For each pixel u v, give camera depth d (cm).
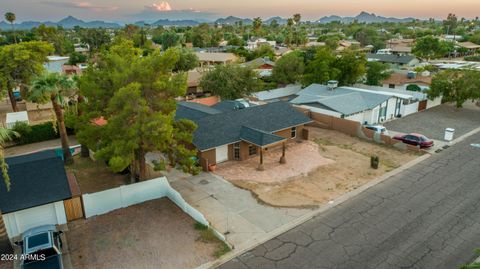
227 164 2838
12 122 3528
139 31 14562
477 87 4369
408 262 1598
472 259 1611
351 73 5525
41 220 1898
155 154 3031
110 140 2106
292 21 19488
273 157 2980
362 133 3494
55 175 2002
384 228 1878
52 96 2544
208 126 2920
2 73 3900
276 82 6131
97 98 2166
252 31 19738
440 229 1858
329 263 1600
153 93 2167
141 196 2180
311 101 4134
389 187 2383
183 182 2500
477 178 2489
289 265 1590
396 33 19925
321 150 3152
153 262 1616
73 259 1644
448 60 10369
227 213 2066
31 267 1529
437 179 2495
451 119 4150
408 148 3142
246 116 3181
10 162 2181
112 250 1708
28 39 10694
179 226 1908
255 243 1762
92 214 2028
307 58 6575
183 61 6950
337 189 2370
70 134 3688
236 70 4900
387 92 4650
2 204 1797
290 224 1938
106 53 2366
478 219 1947
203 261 1622
